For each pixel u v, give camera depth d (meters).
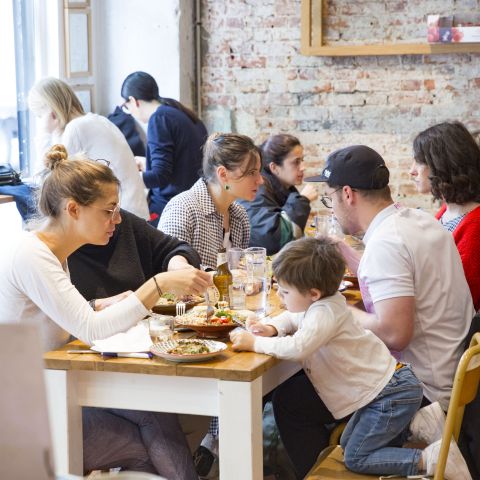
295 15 5.92
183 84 6.02
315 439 2.80
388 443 2.50
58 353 2.42
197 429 3.24
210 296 2.93
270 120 6.07
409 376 2.50
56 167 2.49
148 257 3.14
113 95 6.09
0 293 2.42
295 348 2.35
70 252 2.54
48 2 5.61
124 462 2.63
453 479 2.37
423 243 2.68
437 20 5.54
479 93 5.66
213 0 6.07
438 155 3.18
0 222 4.52
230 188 3.37
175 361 2.31
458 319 2.72
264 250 2.91
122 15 5.99
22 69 5.48
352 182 2.81
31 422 0.94
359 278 2.78
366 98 5.86
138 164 5.35
